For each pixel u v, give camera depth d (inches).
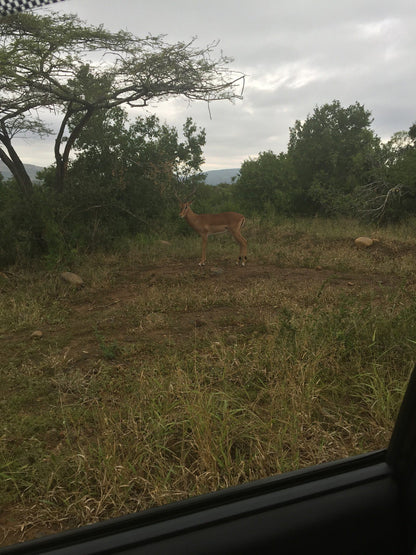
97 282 315.9
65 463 114.0
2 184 601.3
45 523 96.7
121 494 100.7
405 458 16.2
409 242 392.2
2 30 343.0
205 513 16.9
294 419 121.6
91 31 382.6
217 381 156.7
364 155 617.0
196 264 372.5
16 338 218.2
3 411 146.9
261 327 210.2
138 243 453.4
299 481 17.3
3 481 109.0
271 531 15.9
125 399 148.3
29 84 414.0
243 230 510.6
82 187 473.4
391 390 134.3
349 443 117.5
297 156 681.0
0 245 377.1
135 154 534.3
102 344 193.6
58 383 162.6
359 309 204.7
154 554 15.6
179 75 444.5
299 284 287.1
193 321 228.7
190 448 117.5
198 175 654.5
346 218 564.4
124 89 469.1
